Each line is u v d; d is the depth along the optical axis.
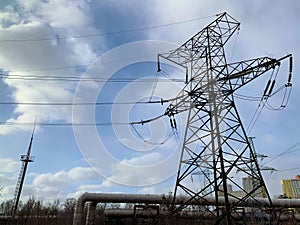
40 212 50.41
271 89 19.22
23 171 52.47
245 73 19.62
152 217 29.81
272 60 18.47
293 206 29.20
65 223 46.75
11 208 51.75
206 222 24.78
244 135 19.28
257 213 24.42
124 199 29.36
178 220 21.28
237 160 18.44
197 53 22.78
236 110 19.97
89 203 30.08
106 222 37.28
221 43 22.28
